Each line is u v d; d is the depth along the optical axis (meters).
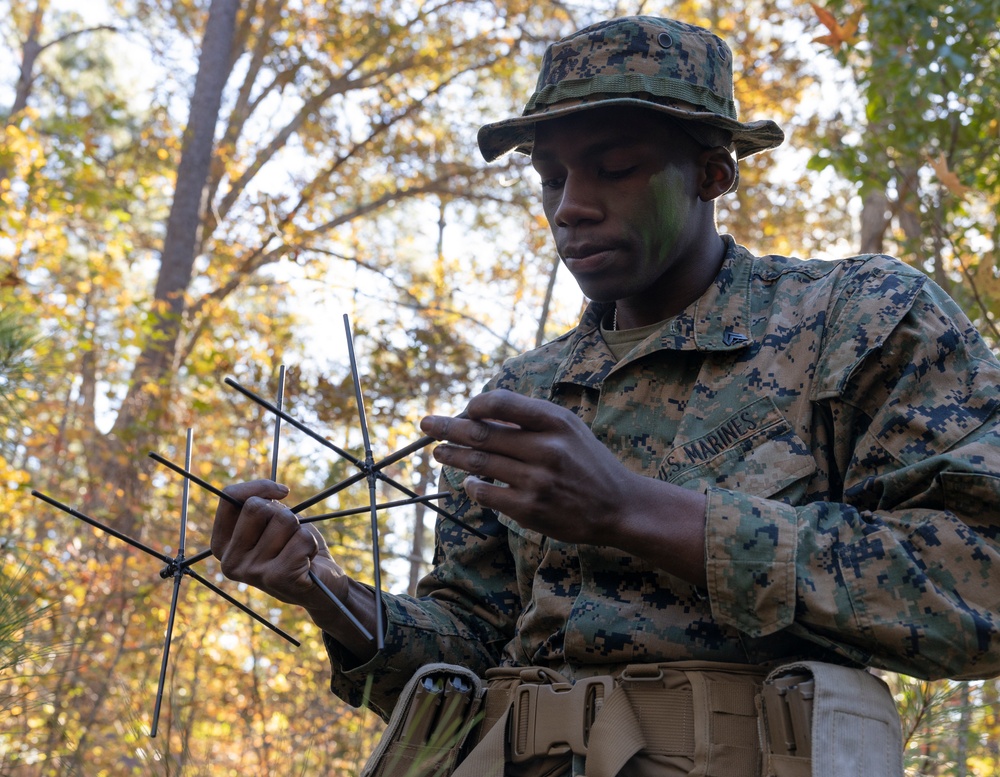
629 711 1.42
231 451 10.52
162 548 9.40
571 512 1.28
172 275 13.00
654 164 1.58
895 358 1.46
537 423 1.27
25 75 17.97
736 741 1.37
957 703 2.38
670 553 1.32
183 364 12.21
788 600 1.30
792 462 1.48
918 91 5.77
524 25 14.18
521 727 1.51
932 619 1.27
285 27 15.21
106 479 9.88
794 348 1.55
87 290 10.73
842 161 6.11
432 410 10.59
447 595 1.82
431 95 14.72
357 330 10.38
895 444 1.42
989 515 1.33
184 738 1.53
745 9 11.01
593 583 1.53
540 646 1.59
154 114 15.57
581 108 1.54
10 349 2.96
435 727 1.58
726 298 1.63
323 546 1.63
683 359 1.61
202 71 13.89
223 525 1.51
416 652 1.69
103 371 11.38
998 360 1.49
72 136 11.65
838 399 1.48
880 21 5.75
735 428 1.52
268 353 10.57
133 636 7.64
